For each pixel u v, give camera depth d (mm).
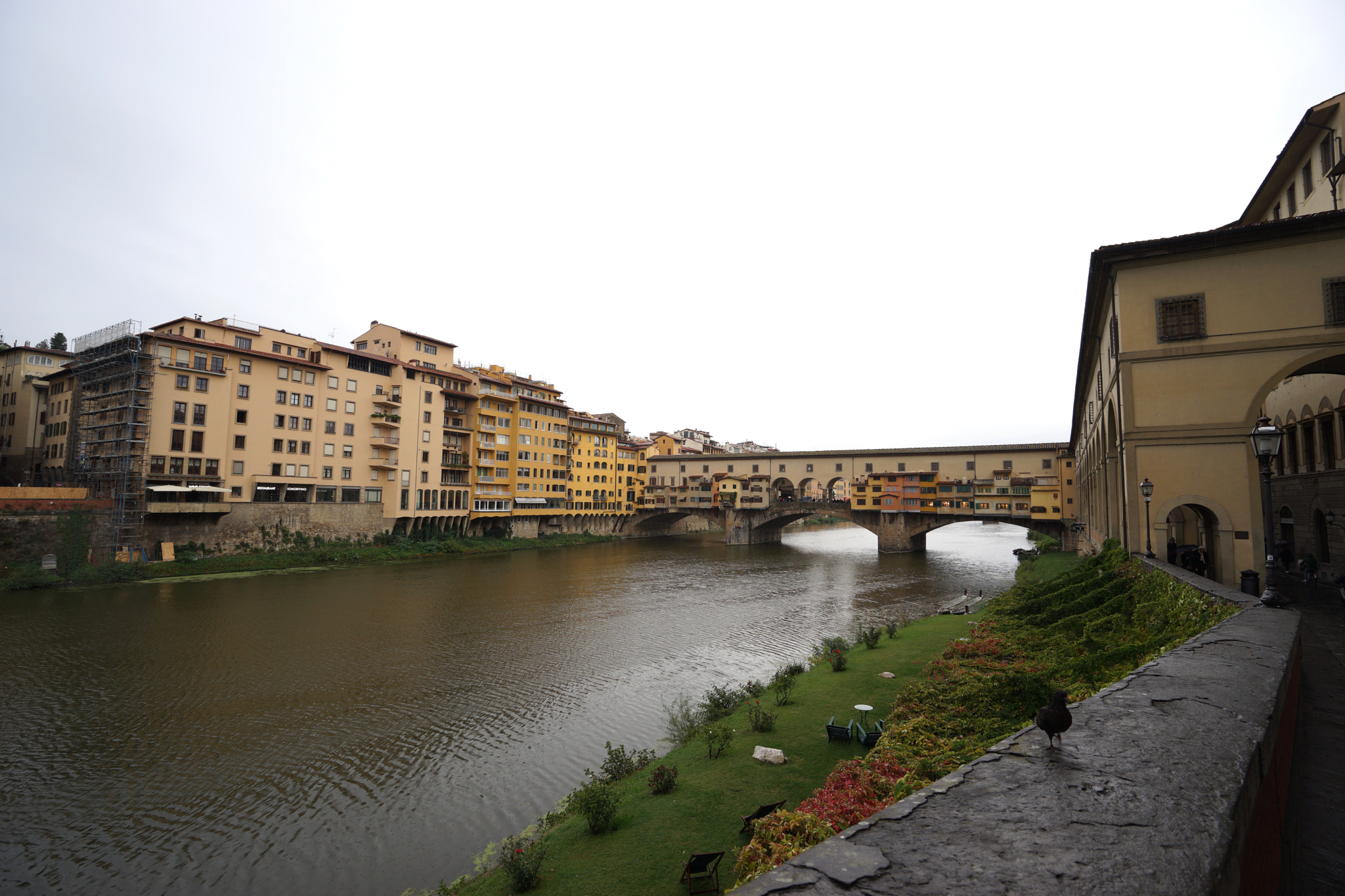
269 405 67438
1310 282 22469
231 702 29203
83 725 26438
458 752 24578
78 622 41125
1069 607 25453
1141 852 3377
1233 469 23109
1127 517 24688
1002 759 4945
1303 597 21891
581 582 64188
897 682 26109
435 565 73000
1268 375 22797
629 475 128250
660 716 28078
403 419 80500
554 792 21672
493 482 96312
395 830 19469
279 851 18422
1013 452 95500
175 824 19703
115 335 59969
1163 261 24500
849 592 60219
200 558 60688
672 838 15234
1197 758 4816
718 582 66688
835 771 15422
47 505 53281
